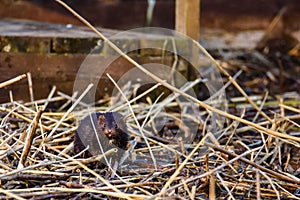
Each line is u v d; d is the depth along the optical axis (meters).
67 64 2.04
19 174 1.57
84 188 1.55
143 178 1.63
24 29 2.16
